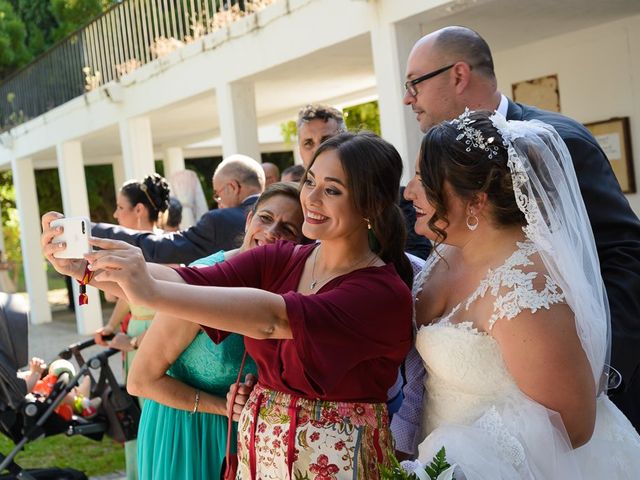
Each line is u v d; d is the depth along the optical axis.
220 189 4.79
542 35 6.83
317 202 2.10
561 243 1.99
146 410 2.84
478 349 2.01
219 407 2.64
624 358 2.34
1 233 17.03
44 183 19.53
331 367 1.98
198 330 2.56
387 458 2.12
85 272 2.00
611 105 6.60
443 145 2.05
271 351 2.13
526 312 1.93
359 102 10.95
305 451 2.06
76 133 11.76
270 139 14.74
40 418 4.56
